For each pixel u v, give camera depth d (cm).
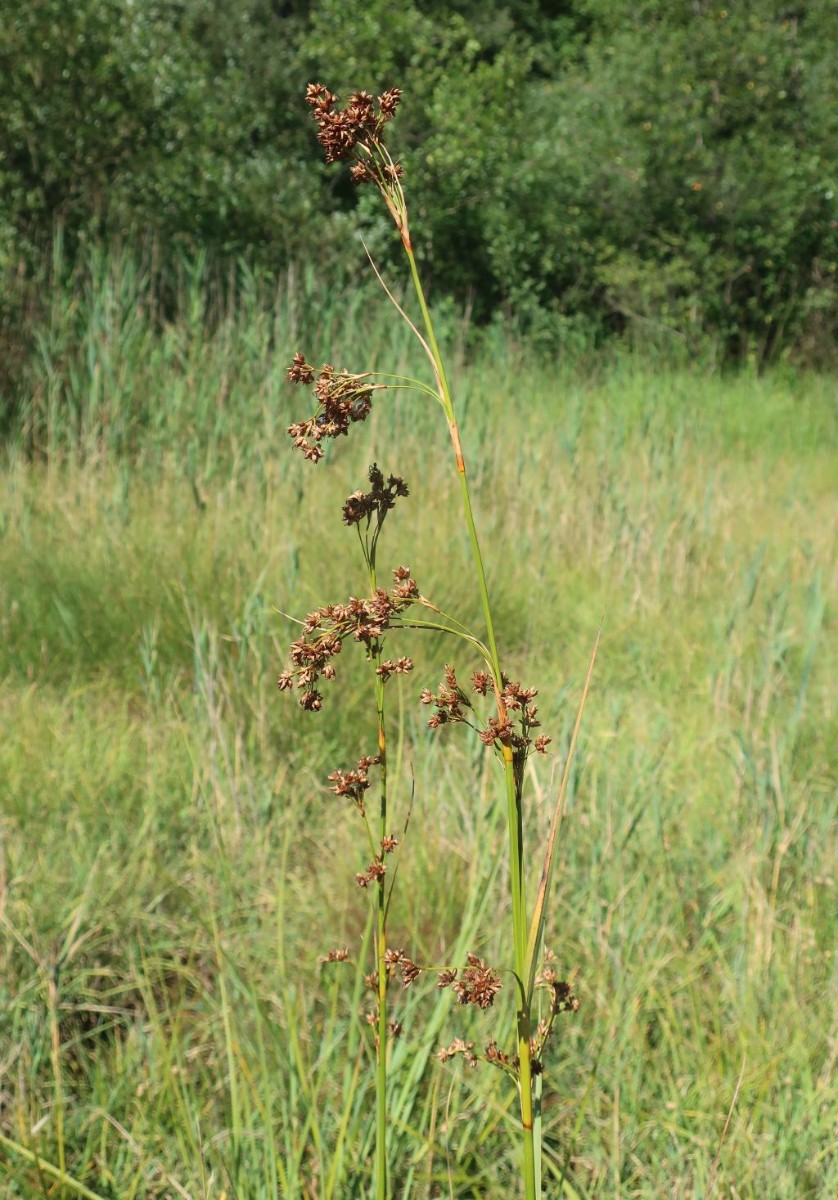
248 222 1260
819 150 1570
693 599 611
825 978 292
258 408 740
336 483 688
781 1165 231
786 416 1174
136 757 393
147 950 301
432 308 1316
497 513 679
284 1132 227
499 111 1510
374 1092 237
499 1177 239
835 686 495
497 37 1845
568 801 316
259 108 1491
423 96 1495
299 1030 263
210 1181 216
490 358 1173
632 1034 267
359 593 521
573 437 748
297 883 326
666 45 1578
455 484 696
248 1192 217
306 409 775
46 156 1043
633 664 520
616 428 870
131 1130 244
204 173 1205
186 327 857
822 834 348
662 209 1519
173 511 608
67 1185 225
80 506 609
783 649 453
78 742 390
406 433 755
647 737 411
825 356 1502
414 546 572
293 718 421
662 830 323
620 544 647
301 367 129
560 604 577
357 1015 239
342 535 582
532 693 130
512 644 535
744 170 1520
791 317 1551
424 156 1458
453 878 316
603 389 1182
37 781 365
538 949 138
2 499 630
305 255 1230
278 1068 251
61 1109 233
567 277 1553
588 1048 263
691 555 667
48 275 920
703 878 336
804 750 419
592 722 427
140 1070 258
